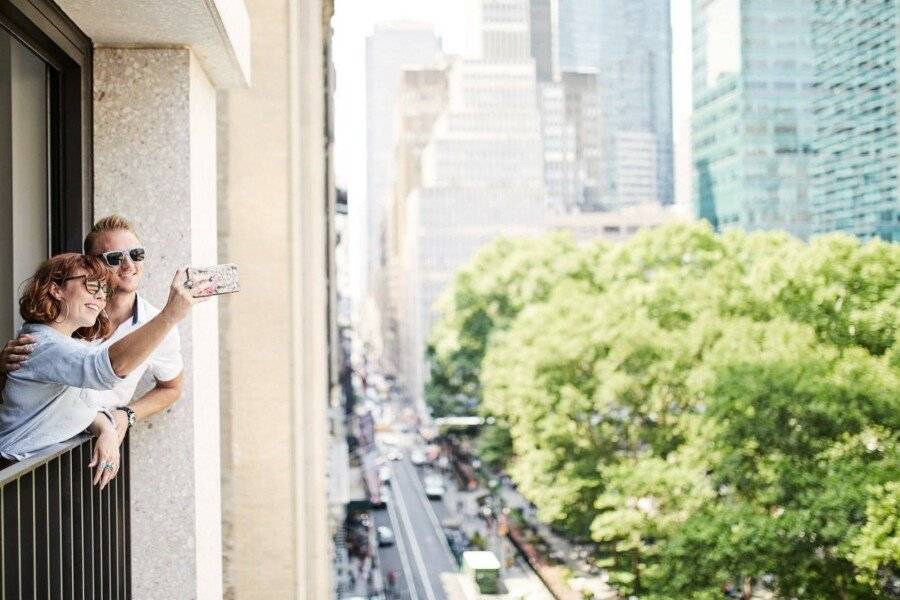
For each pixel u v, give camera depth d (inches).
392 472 2608.3
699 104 1924.2
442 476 2389.3
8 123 135.3
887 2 1427.2
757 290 1107.9
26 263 140.1
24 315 94.4
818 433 904.9
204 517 157.0
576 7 4028.1
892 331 1002.7
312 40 298.8
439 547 1649.9
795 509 872.9
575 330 1163.3
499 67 4220.0
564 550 1323.8
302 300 297.4
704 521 903.7
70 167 142.3
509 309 1993.1
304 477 291.3
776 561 858.8
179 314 91.5
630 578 1026.1
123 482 124.6
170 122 149.7
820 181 1542.8
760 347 980.6
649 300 1192.8
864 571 832.3
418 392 4023.1
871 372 916.0
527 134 4097.0
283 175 271.9
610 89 3622.0
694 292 1178.0
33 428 95.7
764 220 1614.2
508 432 1620.3
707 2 1876.2
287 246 271.6
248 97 271.3
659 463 997.2
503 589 1238.9
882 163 1435.8
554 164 4025.6
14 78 135.9
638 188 3437.5
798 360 946.7
